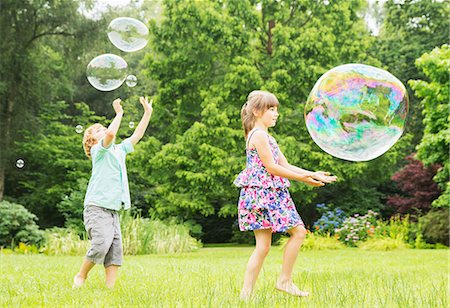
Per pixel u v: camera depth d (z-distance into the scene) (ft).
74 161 57.21
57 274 15.87
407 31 62.75
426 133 39.73
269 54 53.52
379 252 33.73
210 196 50.60
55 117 58.49
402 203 50.88
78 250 35.09
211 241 59.67
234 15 51.21
